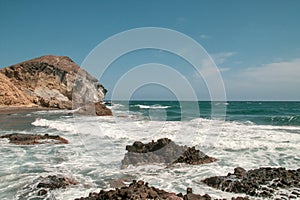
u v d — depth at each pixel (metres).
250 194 6.20
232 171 8.07
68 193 6.29
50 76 52.75
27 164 8.91
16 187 6.63
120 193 5.10
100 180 7.29
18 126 19.16
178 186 6.85
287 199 5.90
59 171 8.09
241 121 21.95
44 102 45.88
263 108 44.00
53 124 18.88
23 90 49.56
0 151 10.87
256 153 10.45
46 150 11.01
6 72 51.00
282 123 21.41
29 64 52.41
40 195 6.20
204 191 6.48
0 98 41.28
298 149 11.06
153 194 5.12
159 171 8.11
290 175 7.20
